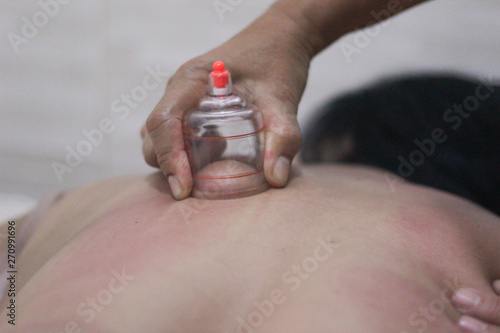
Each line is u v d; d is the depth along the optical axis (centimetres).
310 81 205
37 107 228
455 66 192
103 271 66
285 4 96
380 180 97
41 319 61
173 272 64
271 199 80
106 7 211
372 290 62
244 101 84
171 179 81
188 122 81
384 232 73
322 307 60
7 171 235
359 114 118
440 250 73
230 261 66
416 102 116
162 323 59
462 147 111
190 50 209
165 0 206
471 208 87
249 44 91
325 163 116
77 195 107
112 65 217
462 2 186
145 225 75
